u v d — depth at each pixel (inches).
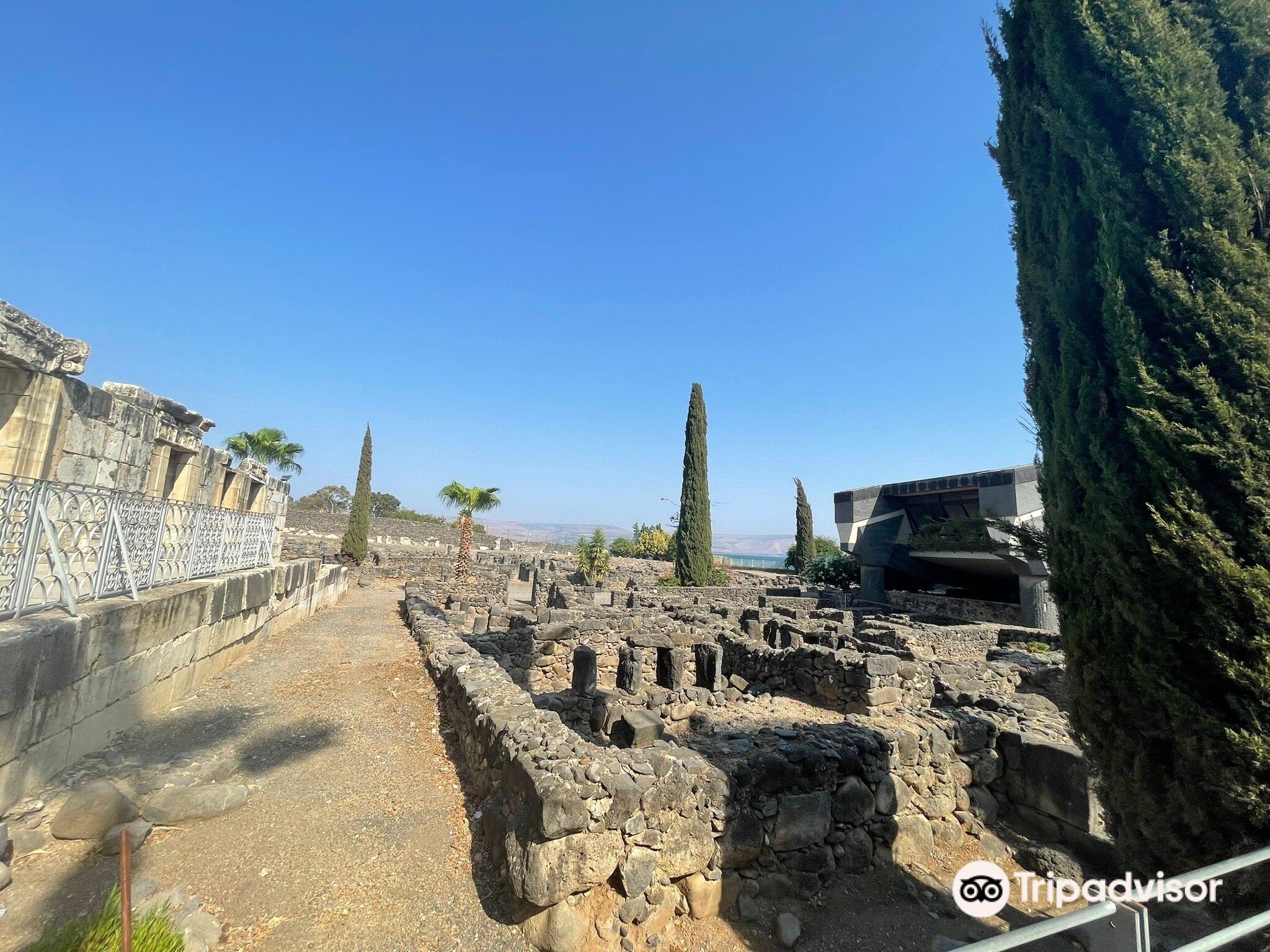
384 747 251.6
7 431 267.9
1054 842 218.8
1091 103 164.4
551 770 159.9
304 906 146.9
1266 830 127.2
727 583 1186.6
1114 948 86.7
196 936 127.3
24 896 134.1
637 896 154.3
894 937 169.3
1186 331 140.8
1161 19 149.6
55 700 177.5
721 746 210.1
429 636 418.0
